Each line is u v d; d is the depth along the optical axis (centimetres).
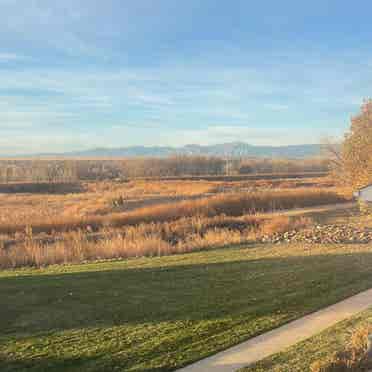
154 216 2533
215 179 7775
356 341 592
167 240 1931
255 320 738
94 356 606
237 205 2905
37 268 1334
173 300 865
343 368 521
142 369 563
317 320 734
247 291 917
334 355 553
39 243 1814
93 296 905
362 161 2927
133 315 776
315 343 623
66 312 802
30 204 3956
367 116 2914
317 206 3105
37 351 627
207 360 586
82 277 1091
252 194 3164
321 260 1226
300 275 1045
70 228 2302
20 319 768
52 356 609
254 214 2670
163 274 1098
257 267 1152
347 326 689
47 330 711
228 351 613
